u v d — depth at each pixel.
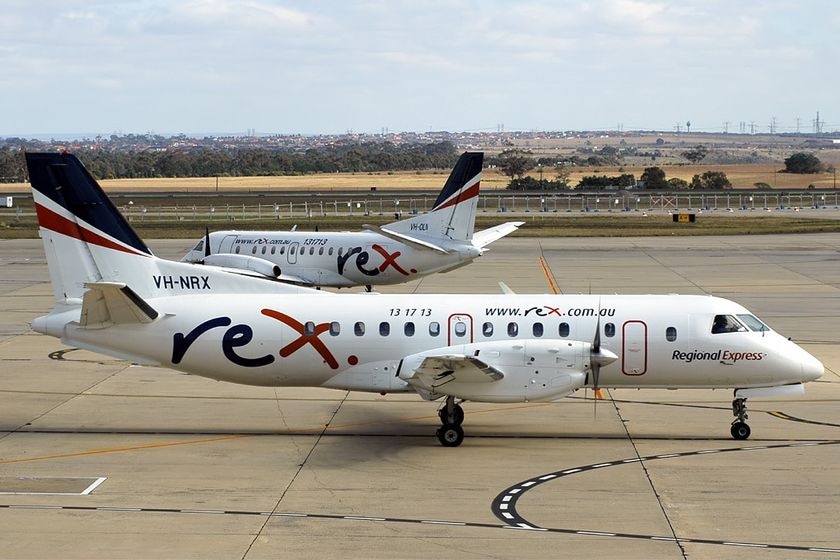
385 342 43.81
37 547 29.94
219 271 46.31
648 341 42.94
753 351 42.72
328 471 38.22
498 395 41.38
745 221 174.12
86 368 57.97
